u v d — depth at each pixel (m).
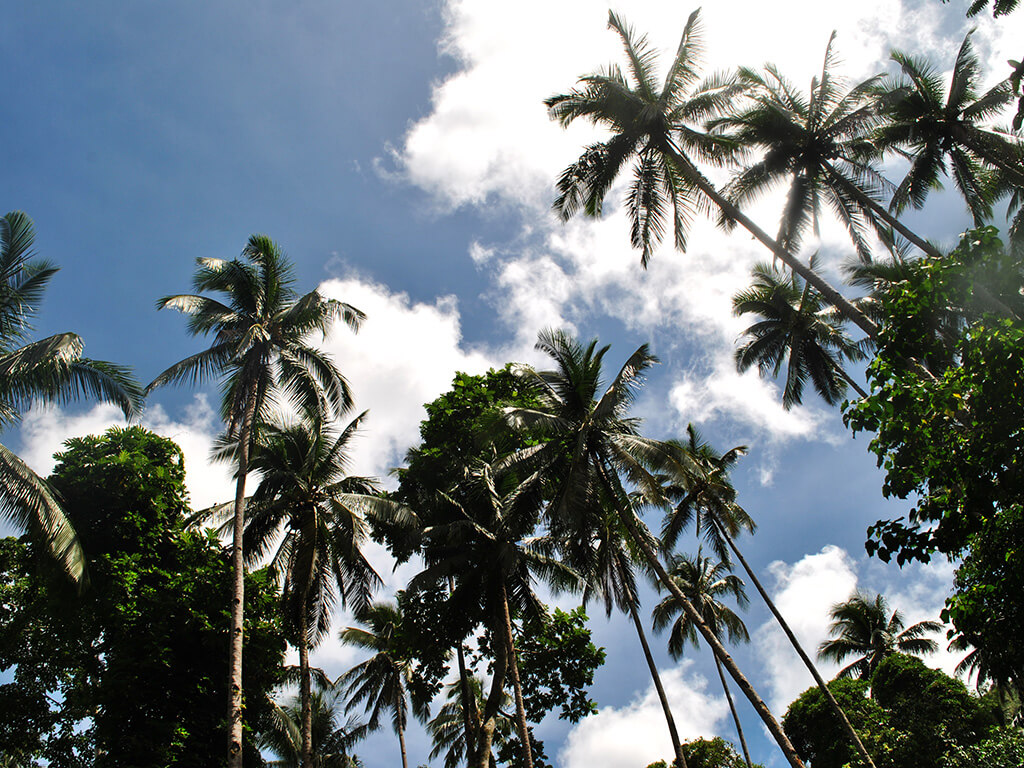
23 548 21.80
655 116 22.19
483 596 26.83
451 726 39.84
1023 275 10.70
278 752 34.62
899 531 10.44
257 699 22.92
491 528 27.03
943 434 10.16
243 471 20.86
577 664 29.75
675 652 38.81
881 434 10.54
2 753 20.34
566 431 22.69
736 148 23.09
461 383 31.14
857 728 37.31
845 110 23.67
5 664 21.62
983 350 9.68
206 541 24.62
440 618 26.31
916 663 39.38
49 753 20.98
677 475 21.23
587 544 22.95
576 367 23.02
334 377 23.64
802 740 40.69
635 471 21.44
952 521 10.02
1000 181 26.80
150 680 20.22
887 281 27.45
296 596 26.28
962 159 25.34
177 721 20.61
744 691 18.28
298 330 23.97
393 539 30.30
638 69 23.06
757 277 35.72
